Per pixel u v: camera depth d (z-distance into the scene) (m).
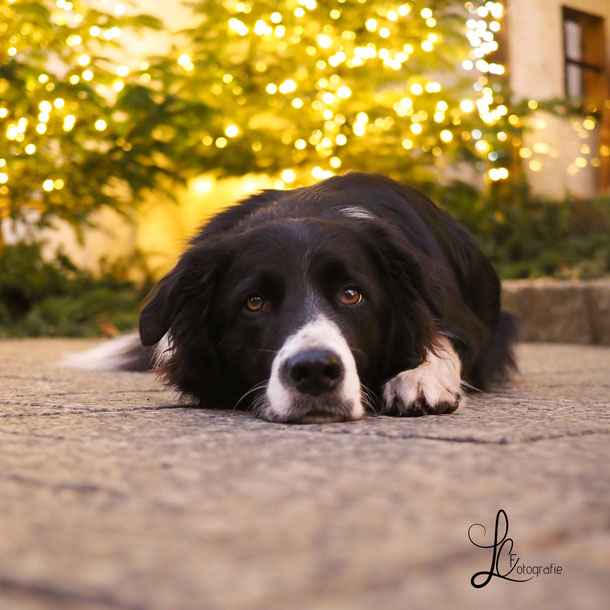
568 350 6.68
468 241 4.29
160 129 8.23
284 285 2.78
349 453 1.83
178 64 8.47
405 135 9.06
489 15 10.60
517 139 9.82
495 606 0.91
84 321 8.56
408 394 2.71
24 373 4.45
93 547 1.14
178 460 1.76
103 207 8.75
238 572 1.03
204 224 3.77
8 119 7.67
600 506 1.33
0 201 8.40
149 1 10.02
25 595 0.96
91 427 2.29
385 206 3.65
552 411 2.73
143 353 4.71
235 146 9.06
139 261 10.09
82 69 7.89
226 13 8.84
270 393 2.59
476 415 2.63
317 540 1.16
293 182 9.09
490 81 9.75
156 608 0.90
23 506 1.37
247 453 1.84
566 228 9.70
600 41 11.63
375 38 8.78
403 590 0.96
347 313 2.82
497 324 4.38
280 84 8.93
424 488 1.47
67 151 8.08
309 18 8.72
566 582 0.98
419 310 3.07
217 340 3.02
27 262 8.97
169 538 1.18
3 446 1.94
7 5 7.33
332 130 9.05
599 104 11.04
